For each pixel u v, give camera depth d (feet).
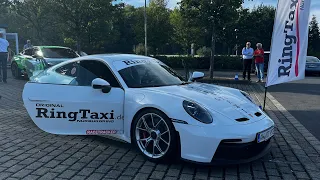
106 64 14.76
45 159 13.07
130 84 13.96
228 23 44.29
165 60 74.49
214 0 42.73
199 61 72.08
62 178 11.22
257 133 11.68
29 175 11.46
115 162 12.76
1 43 38.01
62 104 14.60
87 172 11.76
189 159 11.66
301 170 12.10
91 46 63.57
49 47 40.88
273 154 13.84
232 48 129.59
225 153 11.35
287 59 21.18
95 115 14.07
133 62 15.53
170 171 11.87
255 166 12.44
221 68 70.79
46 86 15.11
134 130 13.20
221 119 11.65
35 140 15.60
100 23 55.01
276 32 20.95
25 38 80.89
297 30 20.66
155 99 12.61
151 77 14.88
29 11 60.13
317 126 19.01
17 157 13.28
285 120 20.48
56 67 15.97
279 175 11.62
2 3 59.57
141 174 11.60
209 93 13.66
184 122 11.64
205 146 11.30
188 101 12.21
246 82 41.22
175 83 15.10
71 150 14.17
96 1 52.13
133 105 13.12
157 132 12.55
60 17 54.85
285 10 20.49
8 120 19.53
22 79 43.60
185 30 93.50
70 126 14.65
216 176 11.48
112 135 14.08
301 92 34.30
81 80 14.87
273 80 21.79
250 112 12.84
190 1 43.19
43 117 15.10
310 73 60.80
